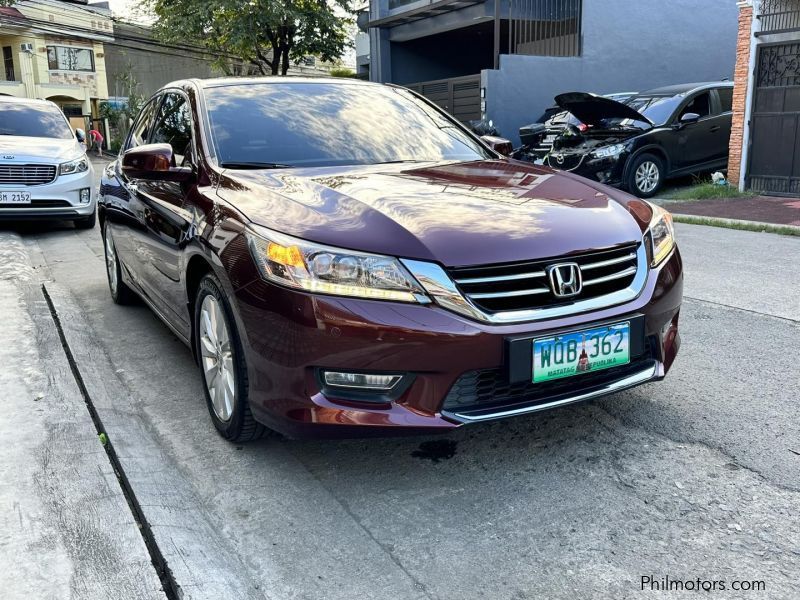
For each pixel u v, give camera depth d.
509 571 2.27
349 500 2.71
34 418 3.21
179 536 2.42
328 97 4.11
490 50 20.14
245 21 19.75
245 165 3.43
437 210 2.79
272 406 2.65
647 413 3.37
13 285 5.71
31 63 35.84
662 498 2.65
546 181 3.34
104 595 2.08
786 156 10.80
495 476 2.85
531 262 2.61
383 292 2.48
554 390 2.73
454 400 2.57
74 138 9.97
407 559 2.35
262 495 2.75
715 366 3.96
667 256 3.05
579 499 2.67
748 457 2.93
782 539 2.39
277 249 2.58
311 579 2.25
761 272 6.25
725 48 17.06
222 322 3.01
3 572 2.16
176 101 4.27
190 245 3.18
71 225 10.04
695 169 11.80
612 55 15.72
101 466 2.80
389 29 18.47
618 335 2.74
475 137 4.27
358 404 2.54
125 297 5.36
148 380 3.95
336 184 3.06
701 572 2.24
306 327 2.49
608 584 2.20
